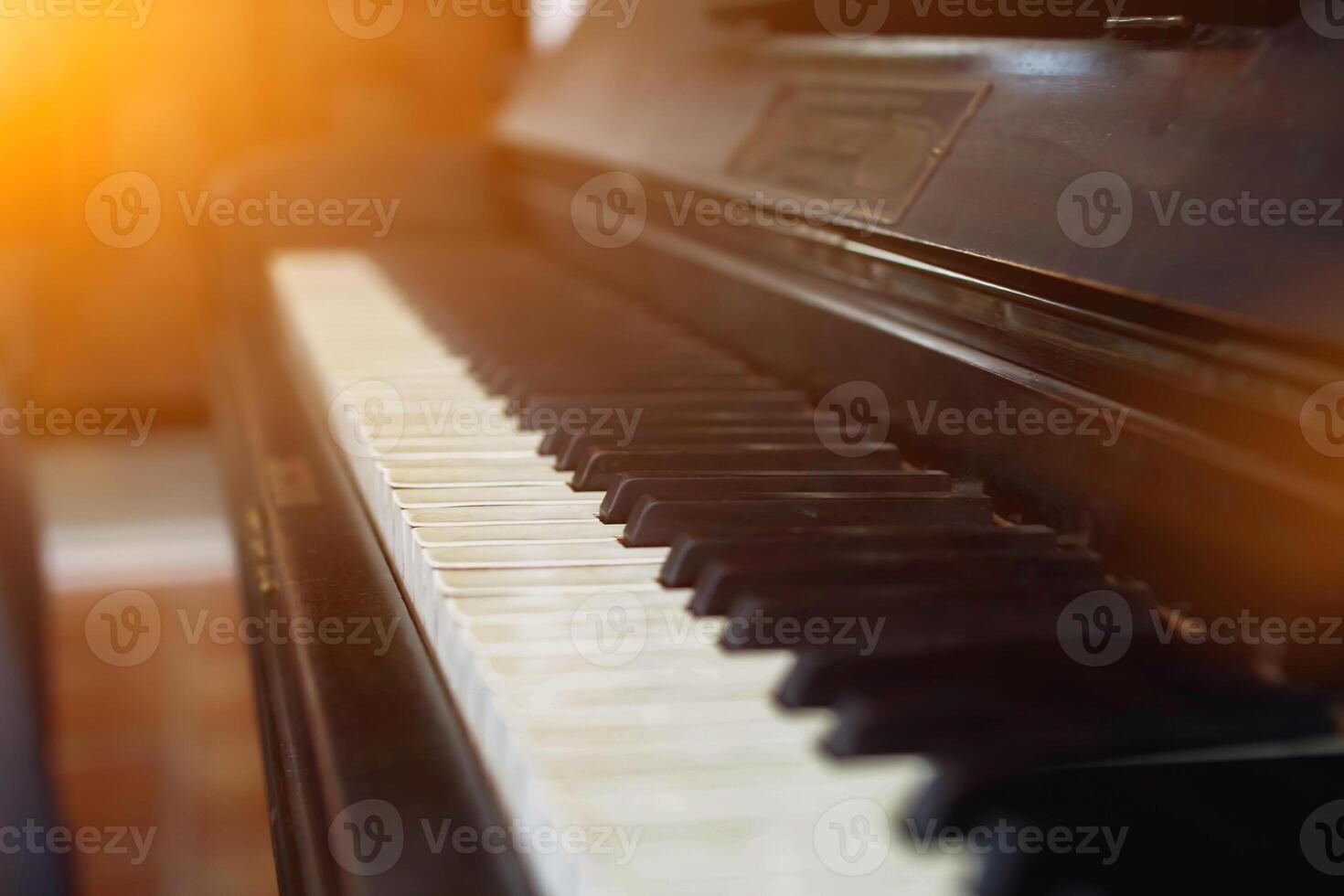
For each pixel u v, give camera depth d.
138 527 1.92
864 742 0.49
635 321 0.91
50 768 0.89
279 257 1.29
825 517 0.60
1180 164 0.56
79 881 0.91
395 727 0.54
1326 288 0.50
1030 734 0.49
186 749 1.38
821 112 0.79
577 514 0.63
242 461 0.80
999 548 0.58
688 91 0.96
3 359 1.59
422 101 2.03
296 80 1.98
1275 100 0.54
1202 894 0.47
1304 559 0.51
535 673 0.52
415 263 1.23
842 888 0.47
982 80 0.68
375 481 0.67
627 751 0.49
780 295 0.78
